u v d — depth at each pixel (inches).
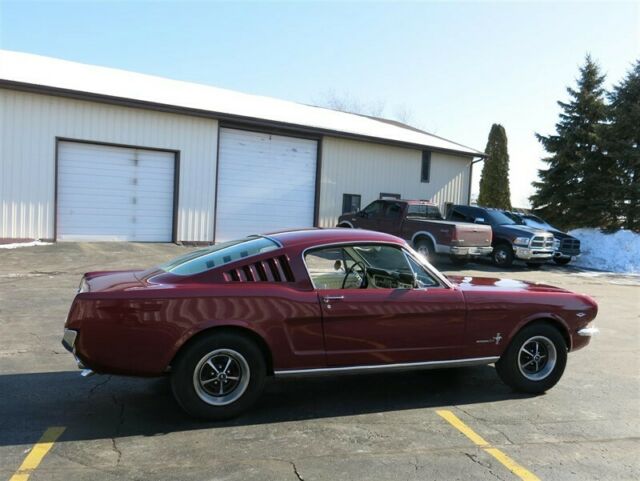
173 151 670.5
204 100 754.8
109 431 161.2
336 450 153.3
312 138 790.5
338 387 210.7
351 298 180.5
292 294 174.7
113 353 159.2
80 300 159.6
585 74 1082.7
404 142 869.2
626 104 980.6
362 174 850.1
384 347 185.3
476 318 197.3
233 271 174.7
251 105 831.1
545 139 1110.4
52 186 594.2
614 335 330.0
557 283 589.9
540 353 212.1
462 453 154.2
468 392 209.9
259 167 748.6
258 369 172.7
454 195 975.6
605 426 178.7
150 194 662.5
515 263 781.9
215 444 154.5
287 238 189.0
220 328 168.4
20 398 185.5
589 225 1027.9
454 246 588.7
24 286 386.6
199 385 167.3
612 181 991.6
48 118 588.1
